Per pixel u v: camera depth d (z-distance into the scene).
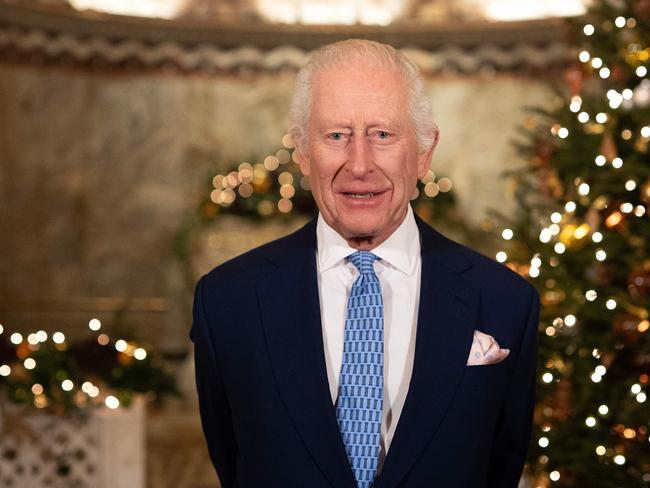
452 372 2.09
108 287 9.88
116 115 9.89
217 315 2.20
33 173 9.43
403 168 2.05
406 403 2.07
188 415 8.30
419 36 9.93
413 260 2.22
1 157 9.20
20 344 5.68
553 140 4.54
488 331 2.16
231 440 2.38
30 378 5.33
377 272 2.21
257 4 10.19
